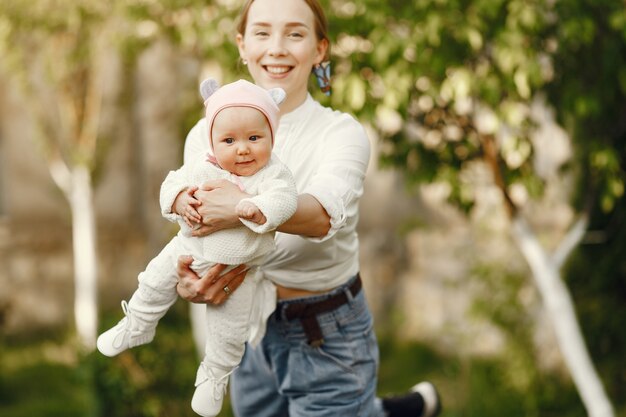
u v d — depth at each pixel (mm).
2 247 9375
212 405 2555
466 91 4461
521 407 6648
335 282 2873
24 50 7613
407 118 4797
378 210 9344
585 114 4809
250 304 2535
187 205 2338
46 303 9500
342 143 2699
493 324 6852
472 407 6855
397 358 8688
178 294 2555
